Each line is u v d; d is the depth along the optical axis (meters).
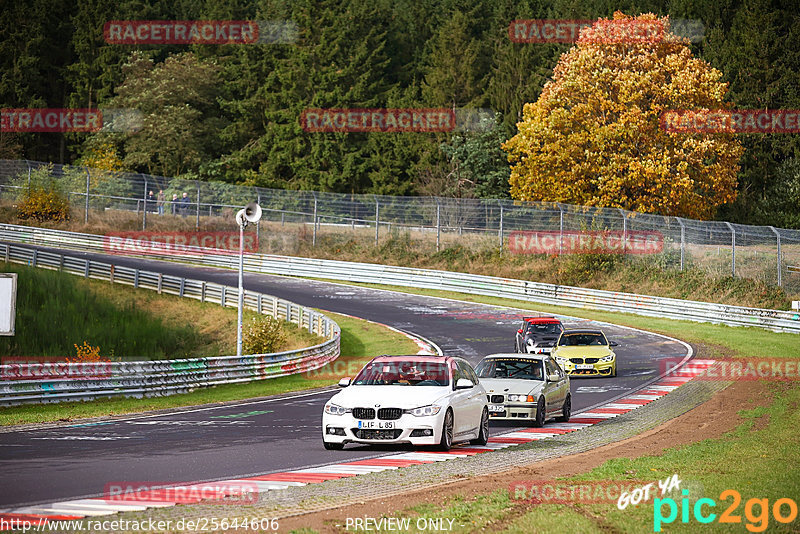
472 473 48.47
